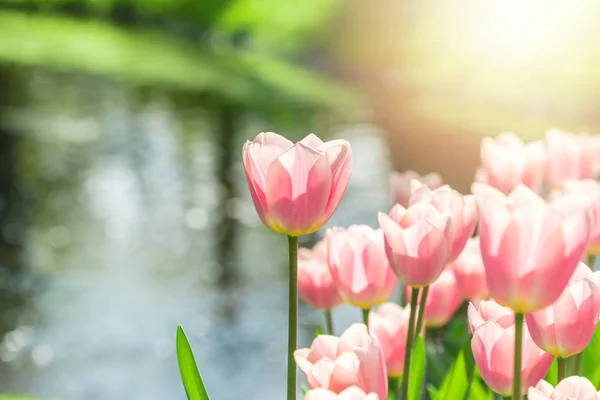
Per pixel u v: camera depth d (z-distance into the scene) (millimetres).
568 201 937
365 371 896
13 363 5051
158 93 22094
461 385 1250
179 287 6738
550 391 1031
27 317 5863
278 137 1090
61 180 10367
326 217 1040
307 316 5805
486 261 932
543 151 1684
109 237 8141
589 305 985
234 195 10227
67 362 5082
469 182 11789
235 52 41500
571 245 900
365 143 16578
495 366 1050
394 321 1305
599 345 1433
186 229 8641
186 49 35375
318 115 23203
